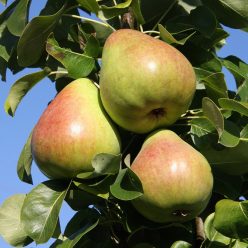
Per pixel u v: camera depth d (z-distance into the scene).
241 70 0.73
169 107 0.63
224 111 0.69
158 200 0.61
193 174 0.61
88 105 0.64
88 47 0.69
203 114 0.67
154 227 0.67
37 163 0.64
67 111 0.63
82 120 0.63
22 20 0.72
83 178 0.63
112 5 0.76
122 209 0.67
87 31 0.73
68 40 0.74
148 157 0.62
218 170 0.69
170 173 0.61
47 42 0.69
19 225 0.69
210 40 0.72
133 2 0.69
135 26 0.72
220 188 0.69
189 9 0.77
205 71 0.70
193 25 0.72
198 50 0.71
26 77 0.70
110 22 0.75
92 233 0.71
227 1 0.74
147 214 0.63
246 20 0.74
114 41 0.64
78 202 0.68
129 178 0.62
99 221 0.69
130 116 0.63
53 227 0.63
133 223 0.66
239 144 0.66
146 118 0.64
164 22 0.76
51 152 0.62
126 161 0.66
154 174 0.61
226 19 0.75
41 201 0.64
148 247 0.69
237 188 0.69
